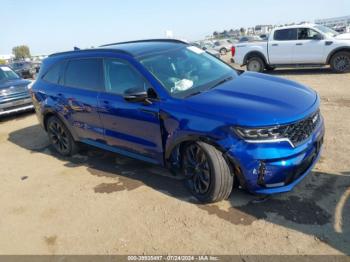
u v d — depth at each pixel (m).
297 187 3.70
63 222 3.69
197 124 3.35
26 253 3.27
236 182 3.60
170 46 4.66
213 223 3.29
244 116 3.12
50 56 5.71
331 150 4.54
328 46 11.38
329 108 6.67
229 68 4.68
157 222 3.44
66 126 5.31
